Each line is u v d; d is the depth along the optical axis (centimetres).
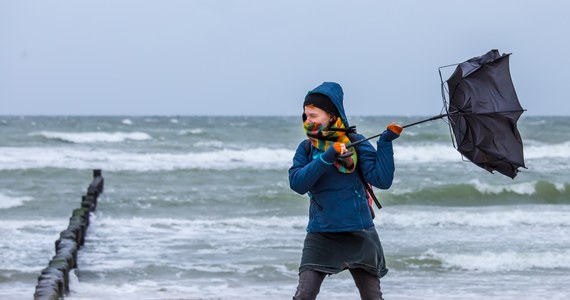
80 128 10681
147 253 3030
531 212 4272
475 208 4622
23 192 5025
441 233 3547
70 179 5662
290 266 2748
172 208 4462
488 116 1119
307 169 1117
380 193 4959
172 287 2441
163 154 7194
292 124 13162
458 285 2494
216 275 2628
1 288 2397
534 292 2367
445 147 7650
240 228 3675
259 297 2273
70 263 2517
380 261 1177
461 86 1136
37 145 8025
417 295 2319
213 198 4719
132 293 2334
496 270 2770
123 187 5322
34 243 3200
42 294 2006
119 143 8244
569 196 5122
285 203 4675
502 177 6134
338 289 2392
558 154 7994
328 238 1155
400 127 1117
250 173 6009
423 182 5625
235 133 9581
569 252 2972
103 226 3706
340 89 1158
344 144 1111
